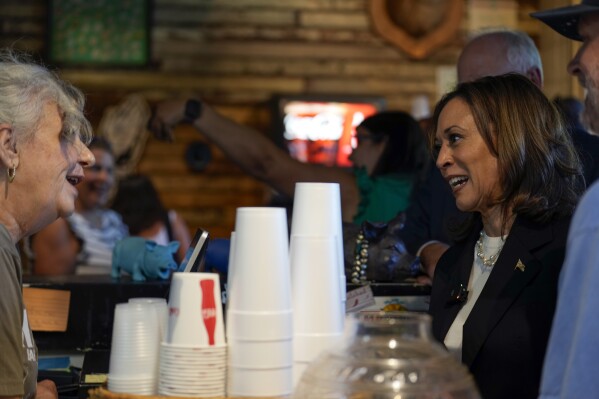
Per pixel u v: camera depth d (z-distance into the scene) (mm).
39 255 5328
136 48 7984
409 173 3896
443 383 1776
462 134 2607
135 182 5641
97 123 7934
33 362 2537
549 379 1764
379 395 1768
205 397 1973
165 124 4188
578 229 1759
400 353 1828
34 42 7914
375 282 3191
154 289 3170
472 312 2553
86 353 3076
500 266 2553
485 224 2709
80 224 5441
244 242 1996
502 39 3756
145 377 2084
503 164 2562
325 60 8164
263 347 1976
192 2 8070
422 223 3730
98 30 7941
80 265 5434
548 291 2490
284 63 8148
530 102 2596
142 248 3330
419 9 8141
